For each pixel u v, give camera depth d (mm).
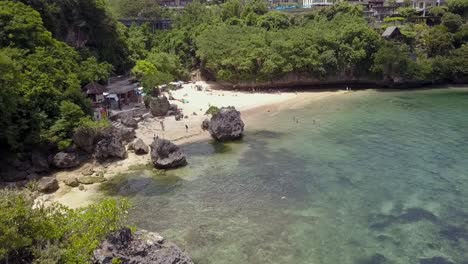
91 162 49375
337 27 104250
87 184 43531
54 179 42188
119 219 25312
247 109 76562
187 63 113312
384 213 36406
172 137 59781
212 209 37906
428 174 44812
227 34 102750
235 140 58812
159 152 48125
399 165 47656
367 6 132500
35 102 48094
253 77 93688
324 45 96625
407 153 51594
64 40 74188
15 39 53438
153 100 70375
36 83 49375
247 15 119688
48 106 49469
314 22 112875
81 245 22516
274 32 102812
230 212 37250
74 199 39781
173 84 92688
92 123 49969
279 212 37062
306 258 29891
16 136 45250
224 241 32344
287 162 49562
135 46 105312
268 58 92938
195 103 80125
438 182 42656
